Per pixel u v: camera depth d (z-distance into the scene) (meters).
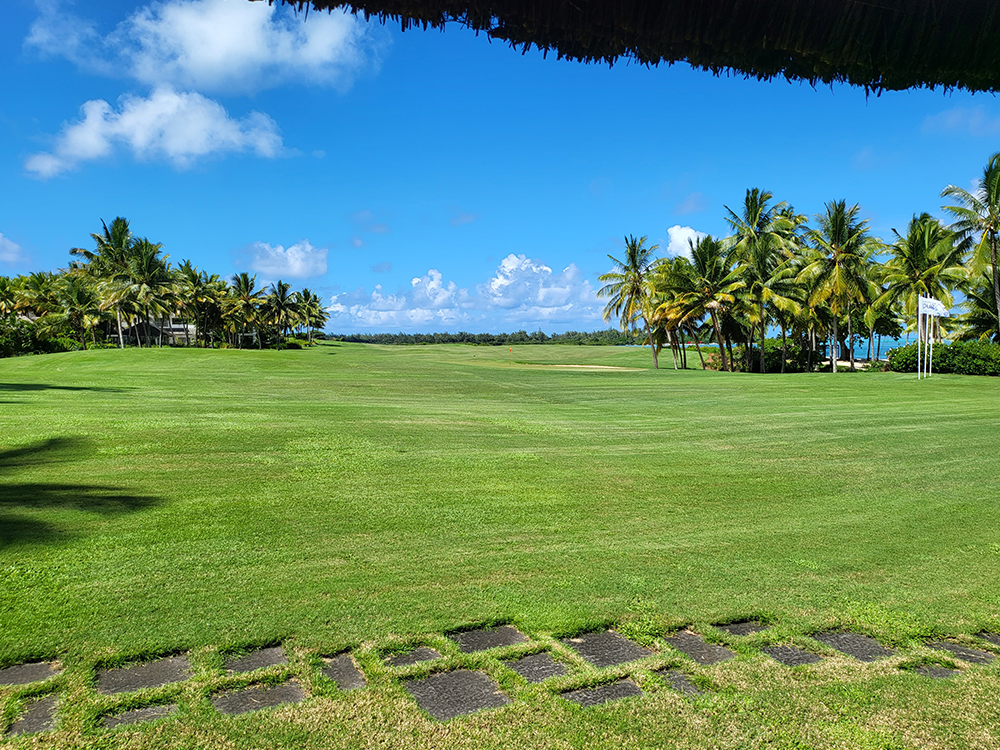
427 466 9.48
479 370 34.50
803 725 3.30
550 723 3.27
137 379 22.94
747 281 45.97
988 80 1.74
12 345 56.16
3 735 3.04
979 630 4.50
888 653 4.14
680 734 3.21
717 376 32.88
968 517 7.36
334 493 7.73
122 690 3.46
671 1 1.56
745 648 4.16
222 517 6.59
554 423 14.98
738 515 7.38
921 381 28.14
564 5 1.55
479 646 4.09
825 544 6.34
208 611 4.44
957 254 38.69
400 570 5.36
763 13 1.58
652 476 9.30
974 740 3.20
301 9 1.56
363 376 28.30
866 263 43.00
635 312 51.41
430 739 3.11
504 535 6.41
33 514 6.35
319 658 3.87
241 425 12.28
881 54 1.64
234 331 92.75
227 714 3.27
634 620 4.53
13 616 4.23
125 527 6.14
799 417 16.69
